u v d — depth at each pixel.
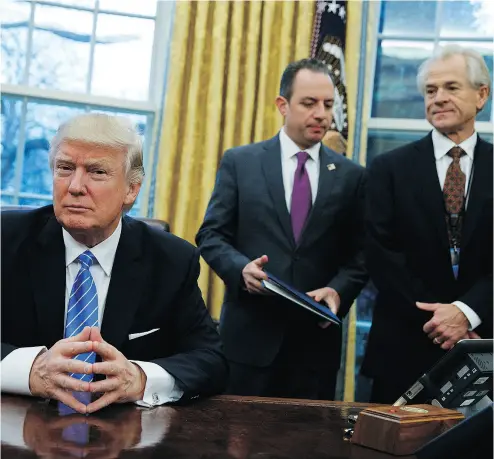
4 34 4.24
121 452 1.20
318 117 2.87
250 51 3.99
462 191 2.72
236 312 2.81
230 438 1.35
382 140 4.34
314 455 1.26
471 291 2.61
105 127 1.77
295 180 2.91
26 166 4.24
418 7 4.38
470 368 1.40
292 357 2.76
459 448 1.07
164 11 4.35
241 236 2.88
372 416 1.32
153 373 1.64
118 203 1.79
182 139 3.98
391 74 4.38
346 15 4.04
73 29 4.32
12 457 1.13
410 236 2.72
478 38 4.34
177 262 1.92
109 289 1.84
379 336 2.72
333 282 2.81
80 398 1.61
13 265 1.83
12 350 1.65
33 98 4.24
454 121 2.72
